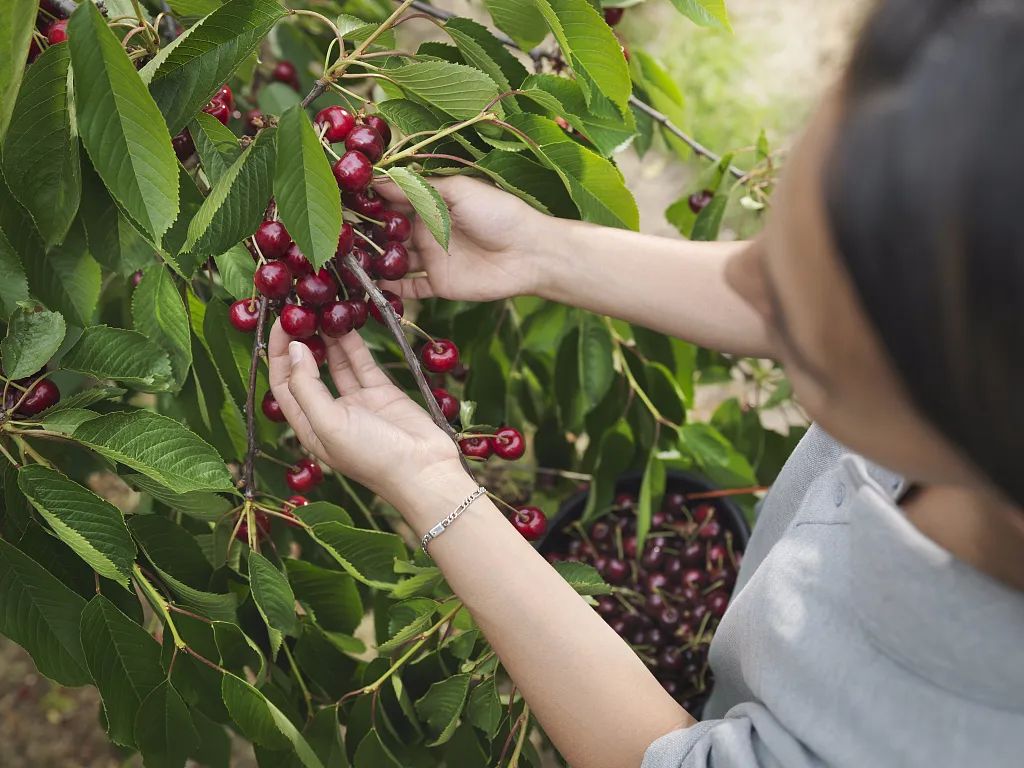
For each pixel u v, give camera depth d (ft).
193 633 3.67
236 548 3.98
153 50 3.57
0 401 3.55
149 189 3.09
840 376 1.61
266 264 3.56
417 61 3.84
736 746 2.50
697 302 3.76
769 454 6.56
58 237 3.47
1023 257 1.27
